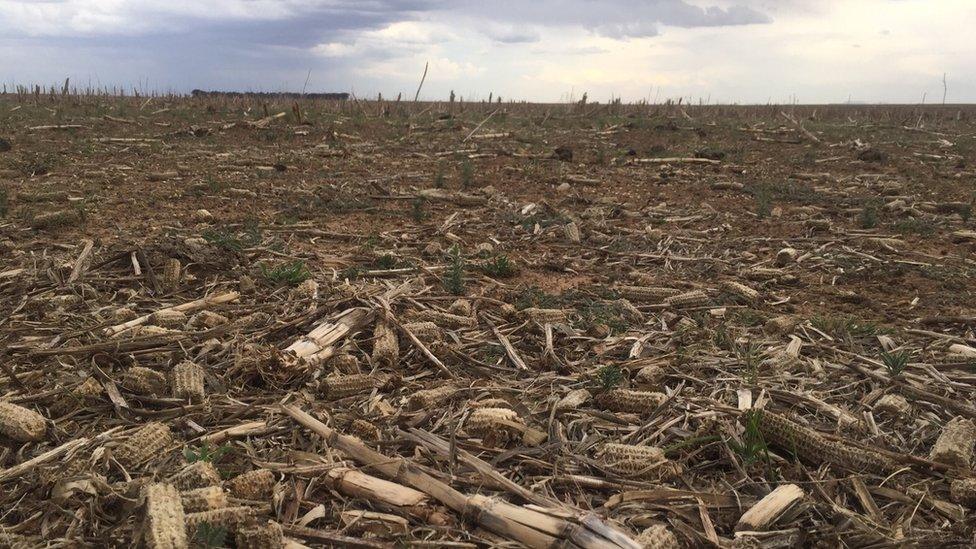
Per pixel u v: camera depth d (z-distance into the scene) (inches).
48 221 377.1
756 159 804.0
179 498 124.9
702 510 138.6
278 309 246.2
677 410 182.7
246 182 566.3
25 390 180.4
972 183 640.4
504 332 241.9
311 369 200.1
